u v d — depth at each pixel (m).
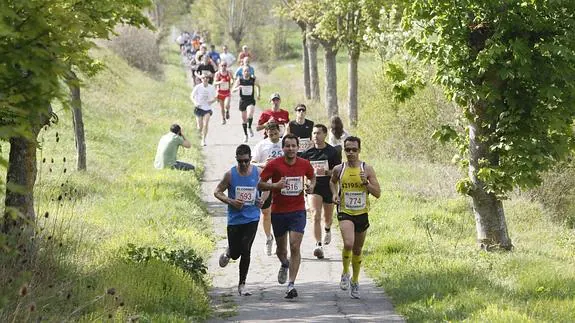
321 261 29.34
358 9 55.47
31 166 24.22
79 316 19.23
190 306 21.61
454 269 25.67
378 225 34.00
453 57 28.75
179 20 183.00
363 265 28.19
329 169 29.22
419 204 39.44
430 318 20.61
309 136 33.00
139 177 42.41
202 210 38.09
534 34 28.22
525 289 23.34
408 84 32.00
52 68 14.92
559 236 36.72
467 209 39.22
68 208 32.28
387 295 24.28
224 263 24.59
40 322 17.17
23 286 16.27
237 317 21.72
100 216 32.56
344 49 65.56
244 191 23.70
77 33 15.79
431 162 54.34
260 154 30.91
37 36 15.02
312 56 78.75
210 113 57.59
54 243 23.03
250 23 154.00
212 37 165.12
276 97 39.50
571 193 45.66
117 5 20.70
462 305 21.20
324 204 29.66
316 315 21.91
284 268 24.30
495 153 30.00
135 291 21.38
